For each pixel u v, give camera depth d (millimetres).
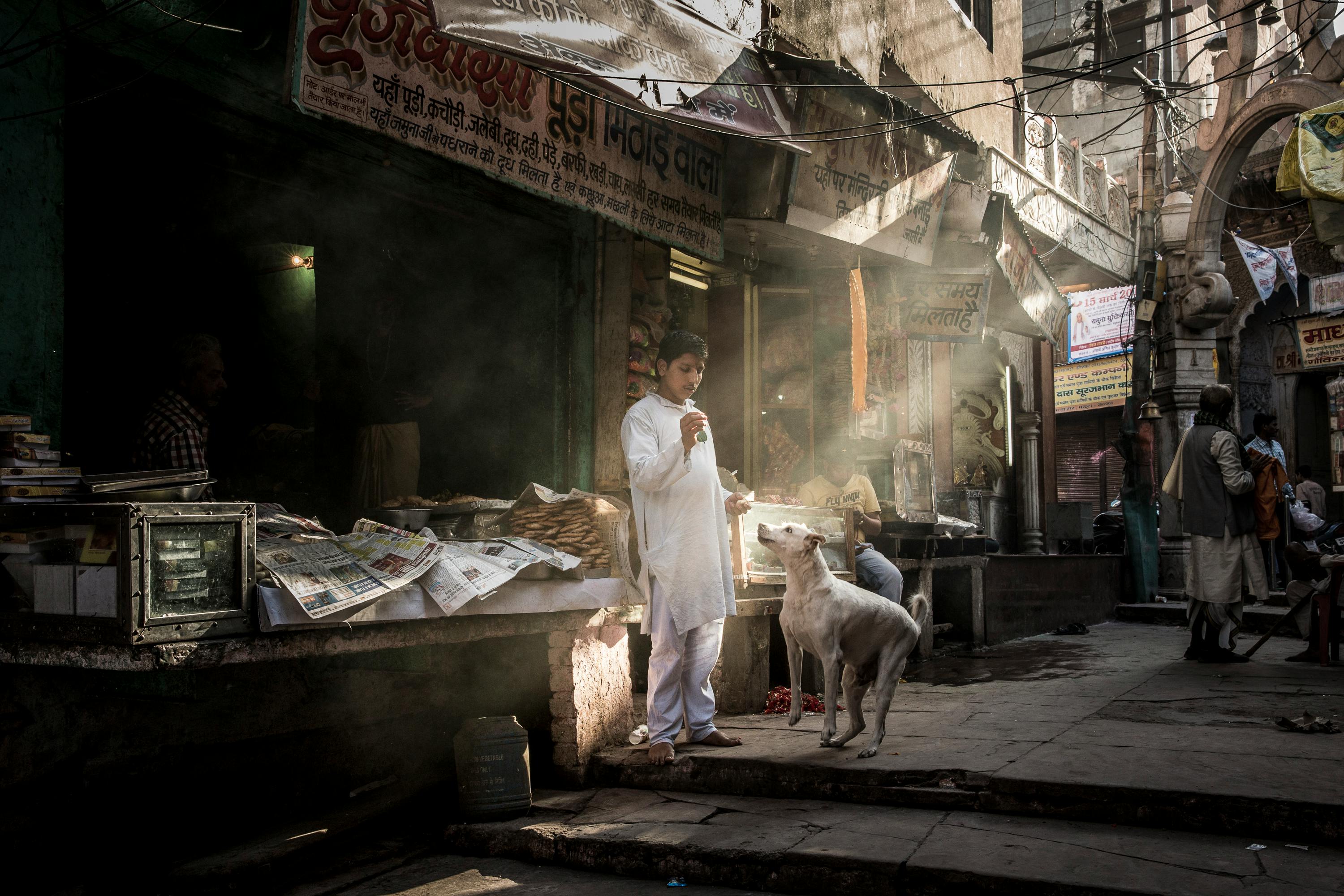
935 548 8617
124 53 4238
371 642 3711
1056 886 2953
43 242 4004
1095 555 12547
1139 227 13594
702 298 8969
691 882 3488
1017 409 15234
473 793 4094
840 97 7273
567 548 4898
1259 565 7297
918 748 4488
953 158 8859
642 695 6391
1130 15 19359
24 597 3408
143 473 3596
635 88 4586
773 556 6129
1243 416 18078
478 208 6164
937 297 9297
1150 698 5816
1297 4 11227
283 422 8508
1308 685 6117
